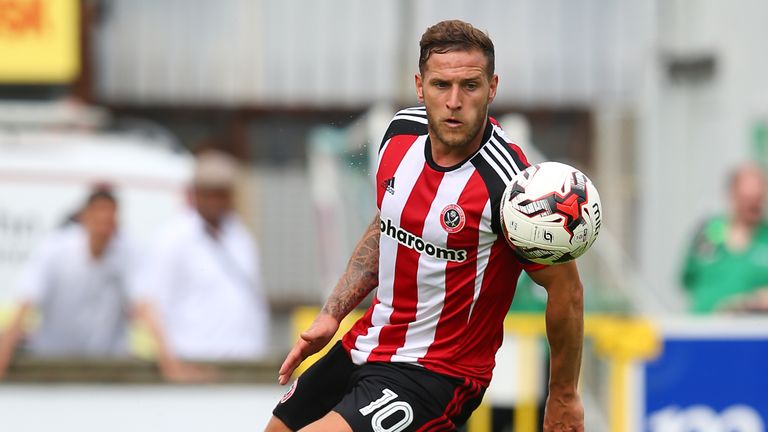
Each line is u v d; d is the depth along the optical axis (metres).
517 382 23.91
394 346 14.12
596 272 28.67
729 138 37.00
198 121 41.81
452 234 13.41
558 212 12.80
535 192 12.88
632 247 38.34
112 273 25.39
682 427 24.53
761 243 27.27
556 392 14.14
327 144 34.53
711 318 25.45
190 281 25.38
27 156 28.56
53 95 36.88
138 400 23.69
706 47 37.69
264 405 23.64
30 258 28.00
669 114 38.28
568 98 41.16
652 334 24.41
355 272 14.63
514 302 24.53
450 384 13.95
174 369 23.86
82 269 25.16
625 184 39.00
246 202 38.91
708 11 37.72
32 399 23.70
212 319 25.38
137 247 25.70
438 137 13.14
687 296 28.36
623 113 39.97
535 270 13.45
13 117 30.73
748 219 27.33
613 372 24.44
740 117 36.84
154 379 23.72
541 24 41.16
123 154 29.33
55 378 23.70
